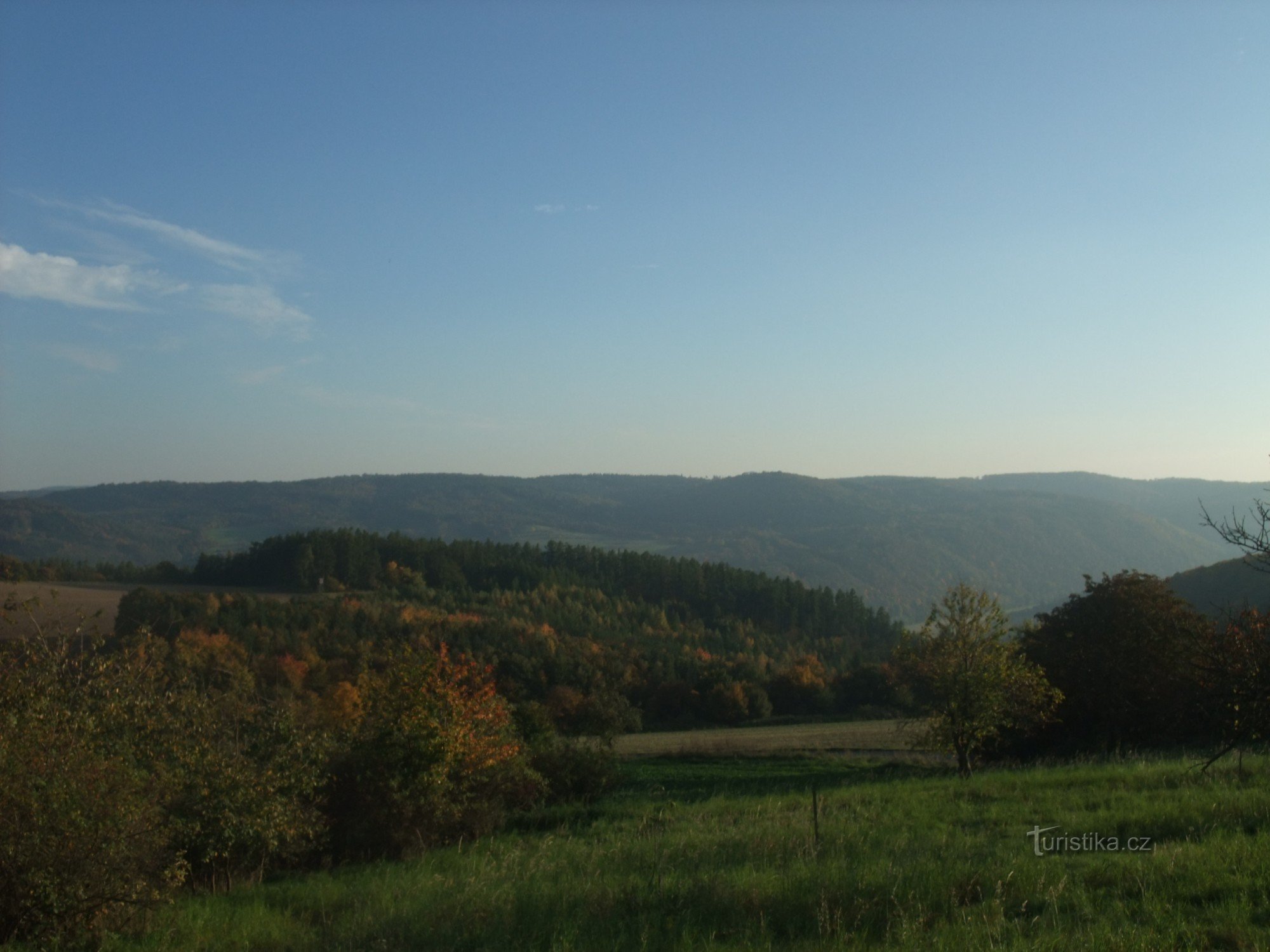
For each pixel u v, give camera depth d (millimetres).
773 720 73375
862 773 31469
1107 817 11555
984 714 23094
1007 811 13070
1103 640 28250
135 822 9375
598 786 24859
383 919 9156
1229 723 10453
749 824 14203
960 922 7199
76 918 8852
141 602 67500
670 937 7504
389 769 16969
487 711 19203
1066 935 6730
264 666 58219
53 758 8969
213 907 10852
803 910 8055
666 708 74438
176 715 12430
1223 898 7336
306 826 14648
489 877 10984
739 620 116500
